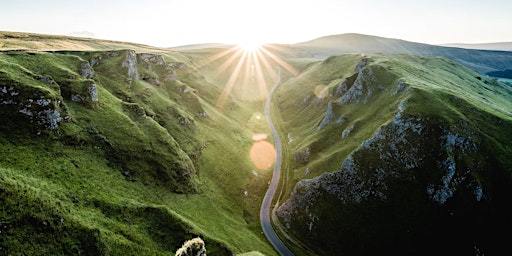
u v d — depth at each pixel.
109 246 52.38
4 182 48.31
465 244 77.38
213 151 118.31
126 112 97.75
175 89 142.12
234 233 83.25
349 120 127.50
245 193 107.62
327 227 90.19
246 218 97.56
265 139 155.00
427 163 89.19
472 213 80.00
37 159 62.91
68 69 95.88
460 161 85.75
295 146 142.75
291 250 86.62
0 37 136.25
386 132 98.75
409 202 86.19
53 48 134.12
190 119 124.12
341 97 146.88
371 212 88.38
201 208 86.19
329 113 139.12
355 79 155.12
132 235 58.78
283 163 132.88
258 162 129.50
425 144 91.62
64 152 69.38
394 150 94.56
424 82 124.81
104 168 74.19
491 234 77.00
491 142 88.25
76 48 153.88
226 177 109.88
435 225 81.44
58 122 73.19
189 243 43.94
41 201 50.06
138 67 137.88
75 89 86.50
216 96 178.12
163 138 95.06
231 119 163.88
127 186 74.12
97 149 77.44
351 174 95.06
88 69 105.00
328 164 107.12
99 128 82.69
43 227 47.34
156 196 78.25
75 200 58.34
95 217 57.25
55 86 82.69
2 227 43.56
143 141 88.31
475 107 100.81
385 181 90.88
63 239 48.22
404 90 114.25
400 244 81.62
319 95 175.38
